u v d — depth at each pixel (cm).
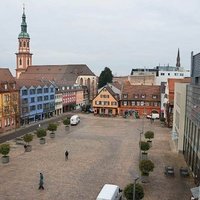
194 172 4100
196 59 4525
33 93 9094
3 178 3916
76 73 15750
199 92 4050
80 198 3331
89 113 11381
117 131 7512
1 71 7850
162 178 4034
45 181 3828
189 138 4681
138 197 2977
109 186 3186
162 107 10131
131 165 4569
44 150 5428
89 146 5809
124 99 10681
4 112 7400
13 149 5469
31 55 16812
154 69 17675
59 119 9794
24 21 16288
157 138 6688
